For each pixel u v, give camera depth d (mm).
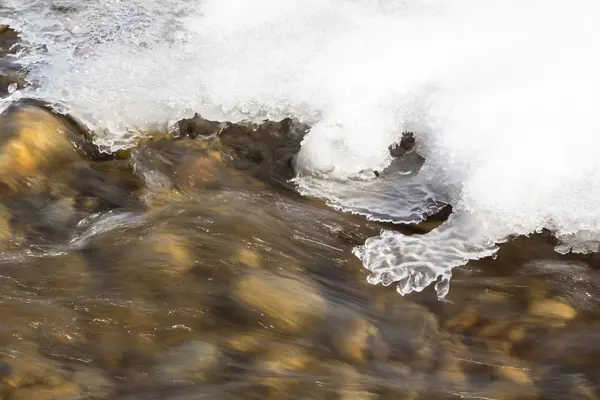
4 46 4812
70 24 4930
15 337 3158
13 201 3838
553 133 3533
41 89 4402
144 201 3877
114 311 3283
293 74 4176
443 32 4203
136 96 4258
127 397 2996
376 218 3713
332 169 3885
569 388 3059
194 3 4875
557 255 3480
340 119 3883
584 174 3414
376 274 3453
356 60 4125
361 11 4512
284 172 4012
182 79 4301
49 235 3689
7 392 2973
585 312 3311
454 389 3053
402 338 3238
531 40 4055
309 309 3307
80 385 3014
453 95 3820
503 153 3520
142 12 4875
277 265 3500
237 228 3662
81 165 4074
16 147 3939
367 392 3027
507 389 3057
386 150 3854
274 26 4504
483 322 3293
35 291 3365
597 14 4168
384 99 3918
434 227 3629
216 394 3014
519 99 3707
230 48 4414
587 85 3729
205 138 4195
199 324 3260
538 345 3211
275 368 3111
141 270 3453
